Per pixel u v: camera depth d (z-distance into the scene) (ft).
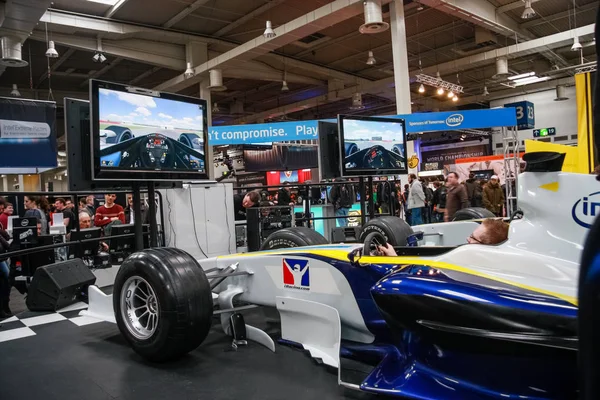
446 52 59.36
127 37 46.19
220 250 24.21
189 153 13.46
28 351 10.63
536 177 7.20
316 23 38.83
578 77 15.89
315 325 9.12
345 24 48.26
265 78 60.18
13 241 18.75
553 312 5.54
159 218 23.20
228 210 24.59
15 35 35.42
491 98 78.23
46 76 58.54
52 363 9.71
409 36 52.85
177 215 22.50
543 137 75.20
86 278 15.92
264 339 10.03
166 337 8.84
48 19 38.70
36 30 40.81
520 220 7.45
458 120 29.81
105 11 41.37
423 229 17.13
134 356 9.90
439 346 6.53
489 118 29.43
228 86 70.23
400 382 6.89
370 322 8.39
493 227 8.28
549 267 6.72
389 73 68.03
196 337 9.06
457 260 7.54
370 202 19.60
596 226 2.53
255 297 10.46
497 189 28.84
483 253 7.34
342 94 67.62
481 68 64.95
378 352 8.27
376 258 8.33
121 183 12.41
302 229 12.45
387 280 7.06
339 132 17.67
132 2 39.78
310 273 9.27
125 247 20.80
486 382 6.22
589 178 6.80
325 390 7.79
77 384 8.52
